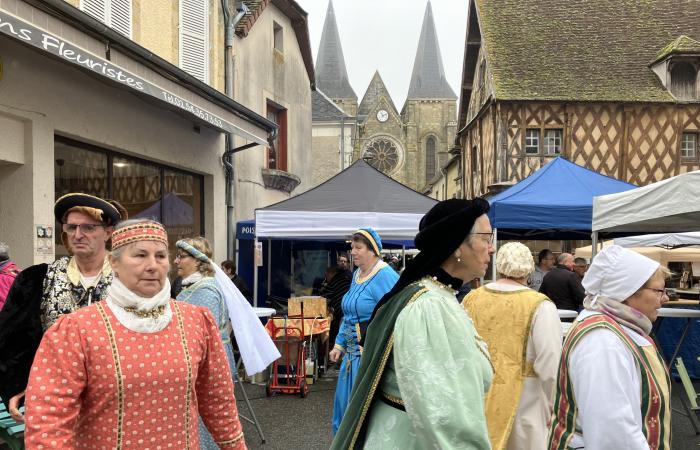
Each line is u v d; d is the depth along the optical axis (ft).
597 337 6.59
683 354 24.39
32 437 5.22
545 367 9.92
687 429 17.56
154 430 5.78
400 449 5.20
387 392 5.52
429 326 5.02
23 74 17.81
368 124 186.09
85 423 5.66
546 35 66.44
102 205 8.34
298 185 50.11
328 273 27.48
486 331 10.61
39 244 18.31
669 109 60.70
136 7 25.34
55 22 15.49
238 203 36.32
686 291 35.40
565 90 61.05
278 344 22.50
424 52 226.17
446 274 5.58
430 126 191.42
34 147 18.26
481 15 68.39
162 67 20.99
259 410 19.44
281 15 46.16
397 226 23.70
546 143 61.16
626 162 60.44
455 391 4.73
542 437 9.96
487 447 4.71
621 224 18.70
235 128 27.14
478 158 69.87
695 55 60.23
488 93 65.62
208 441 11.14
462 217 5.51
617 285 6.88
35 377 5.46
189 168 29.50
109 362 5.62
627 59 64.28
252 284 36.50
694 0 69.92
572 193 24.38
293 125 49.06
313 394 21.80
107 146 22.54
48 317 7.97
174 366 5.94
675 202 16.08
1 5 13.42
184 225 30.25
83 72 20.43
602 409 6.18
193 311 6.57
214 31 33.04
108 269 8.41
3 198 18.30
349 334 13.26
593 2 69.82
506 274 10.94
